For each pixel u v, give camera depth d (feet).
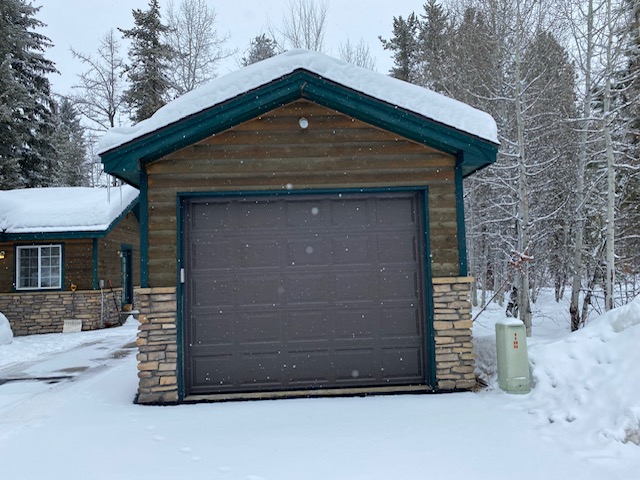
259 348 22.93
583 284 54.39
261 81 21.80
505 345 20.97
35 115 94.73
